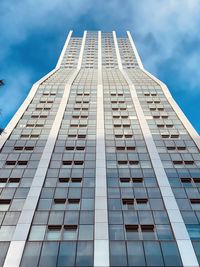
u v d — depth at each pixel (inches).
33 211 1146.0
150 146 1603.1
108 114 1971.0
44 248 986.1
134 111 2021.4
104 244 996.6
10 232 1044.5
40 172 1387.8
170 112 1998.0
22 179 1337.4
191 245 988.6
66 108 2043.6
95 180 1338.6
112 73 2906.0
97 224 1084.5
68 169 1424.7
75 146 1614.2
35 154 1530.5
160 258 942.4
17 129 1769.2
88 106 2081.7
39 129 1780.3
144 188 1291.8
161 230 1064.2
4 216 1116.5
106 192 1257.4
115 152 1560.0
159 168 1419.8
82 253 966.4
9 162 1461.6
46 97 2191.2
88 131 1771.7
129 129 1796.3
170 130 1777.8
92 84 2480.3
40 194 1251.8
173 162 1473.9
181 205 1181.1
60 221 1107.9
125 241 1015.0
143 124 1839.3
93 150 1578.5
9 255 947.3
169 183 1314.0
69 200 1225.4
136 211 1159.6
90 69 3186.5
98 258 943.7
